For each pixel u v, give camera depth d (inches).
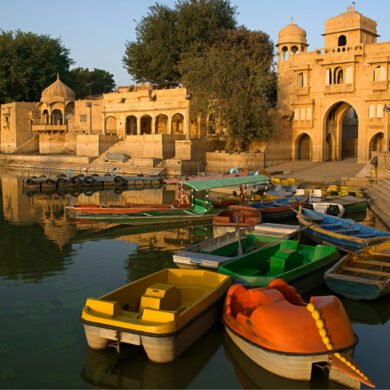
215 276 462.0
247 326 371.2
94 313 383.6
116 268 645.3
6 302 515.2
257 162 1852.9
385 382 353.4
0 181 1765.5
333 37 1929.1
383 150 1737.2
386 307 496.7
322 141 1974.7
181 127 2321.6
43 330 444.8
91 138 2244.1
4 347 412.5
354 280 487.8
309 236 724.7
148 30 2335.1
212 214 978.7
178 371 375.6
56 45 3110.2
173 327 362.0
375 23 1946.4
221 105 1843.0
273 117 1961.1
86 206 957.8
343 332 348.2
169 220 948.6
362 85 1839.3
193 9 2239.2
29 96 2945.4
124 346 397.4
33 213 1083.9
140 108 2281.0
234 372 377.1
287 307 363.9
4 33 2928.2
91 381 363.6
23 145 2726.4
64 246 774.5
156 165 1900.8
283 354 341.4
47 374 371.6
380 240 655.1
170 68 2292.1
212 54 1836.9
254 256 563.8
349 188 1366.9
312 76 1974.7
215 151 1967.3
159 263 671.1
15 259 693.3
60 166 2183.8
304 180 1596.9
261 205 1036.5
